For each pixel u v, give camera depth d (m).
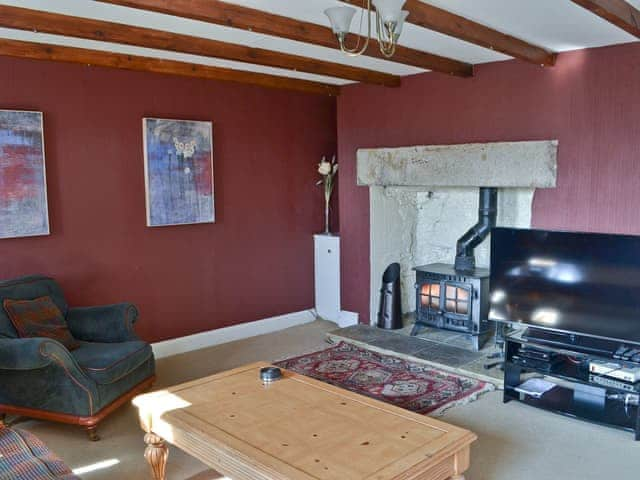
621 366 3.34
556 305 3.66
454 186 4.91
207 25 3.24
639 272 3.30
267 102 5.40
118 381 3.45
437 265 5.14
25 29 2.92
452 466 2.21
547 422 3.46
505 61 4.28
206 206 4.96
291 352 4.87
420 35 3.51
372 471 2.00
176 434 2.44
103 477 2.86
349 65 4.49
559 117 4.04
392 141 5.11
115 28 3.18
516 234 3.79
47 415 3.30
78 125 4.22
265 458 2.10
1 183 3.86
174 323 4.91
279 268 5.68
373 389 3.92
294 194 5.73
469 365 4.25
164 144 4.64
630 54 3.68
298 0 2.76
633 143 3.71
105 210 4.41
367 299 5.52
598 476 2.83
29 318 3.49
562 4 2.88
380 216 5.45
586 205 3.97
